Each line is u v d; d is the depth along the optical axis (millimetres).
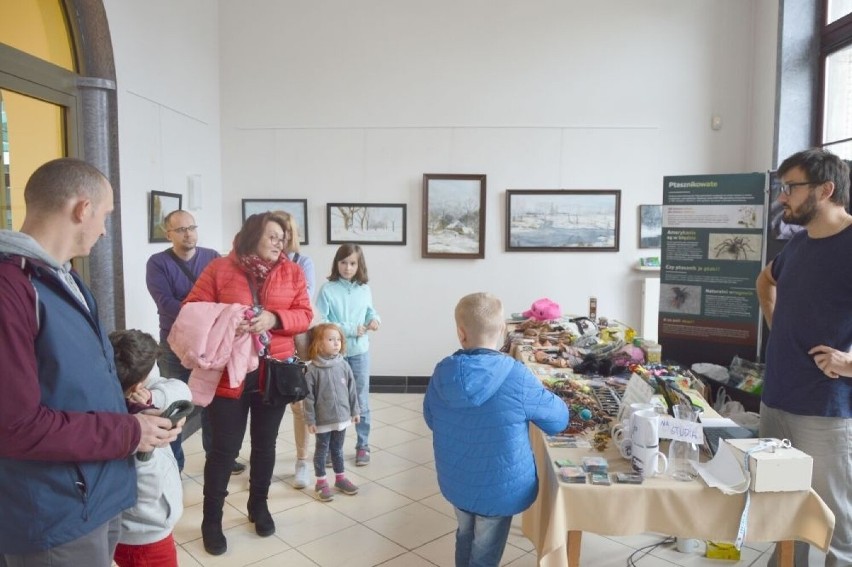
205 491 2865
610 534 1931
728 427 2303
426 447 4312
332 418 3414
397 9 5629
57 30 3529
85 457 1417
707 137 5633
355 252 3846
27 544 1399
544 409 2078
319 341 3383
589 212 5680
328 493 3443
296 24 5660
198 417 4676
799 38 5000
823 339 2182
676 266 3980
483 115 5676
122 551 2055
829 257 2178
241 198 5785
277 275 2906
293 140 5730
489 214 5730
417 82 5672
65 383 1427
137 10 4141
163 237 4504
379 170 5730
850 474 2189
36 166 3279
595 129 5656
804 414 2223
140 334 2055
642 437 2004
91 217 1516
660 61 5605
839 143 4719
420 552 2910
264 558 2840
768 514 1913
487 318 2117
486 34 5629
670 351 4047
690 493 1929
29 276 1401
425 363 5844
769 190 3648
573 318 4574
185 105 4969
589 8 5594
